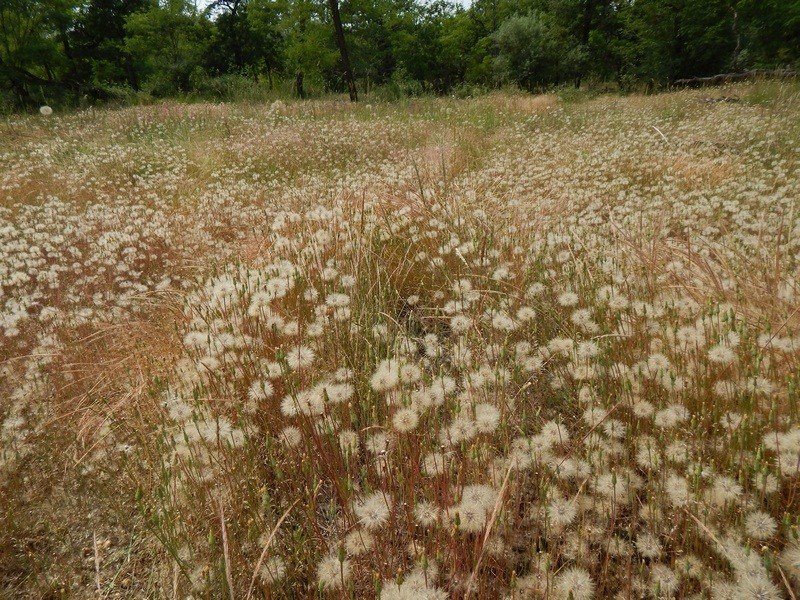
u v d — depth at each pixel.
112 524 2.30
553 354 2.65
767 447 1.85
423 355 3.16
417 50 38.56
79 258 5.02
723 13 23.03
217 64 37.56
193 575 1.83
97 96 24.84
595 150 8.45
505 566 1.79
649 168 7.39
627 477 1.84
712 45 23.97
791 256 3.70
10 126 13.41
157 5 35.69
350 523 1.86
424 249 4.36
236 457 2.20
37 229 5.79
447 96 22.14
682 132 9.73
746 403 2.07
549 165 8.10
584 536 1.77
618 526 2.02
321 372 2.67
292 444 2.04
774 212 5.05
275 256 4.22
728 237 4.25
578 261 3.71
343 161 9.90
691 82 23.02
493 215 5.04
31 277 4.68
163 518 1.95
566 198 6.17
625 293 3.12
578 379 2.50
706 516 1.75
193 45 36.22
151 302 4.15
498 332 3.02
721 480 1.75
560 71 28.94
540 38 29.02
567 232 4.52
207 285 3.52
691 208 5.23
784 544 1.69
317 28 27.22
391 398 2.18
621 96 20.86
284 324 2.94
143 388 2.89
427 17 41.19
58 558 2.16
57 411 2.93
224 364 2.71
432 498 1.92
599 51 32.06
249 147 10.21
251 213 6.37
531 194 6.25
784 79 16.12
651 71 25.72
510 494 1.89
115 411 2.83
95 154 9.59
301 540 1.99
